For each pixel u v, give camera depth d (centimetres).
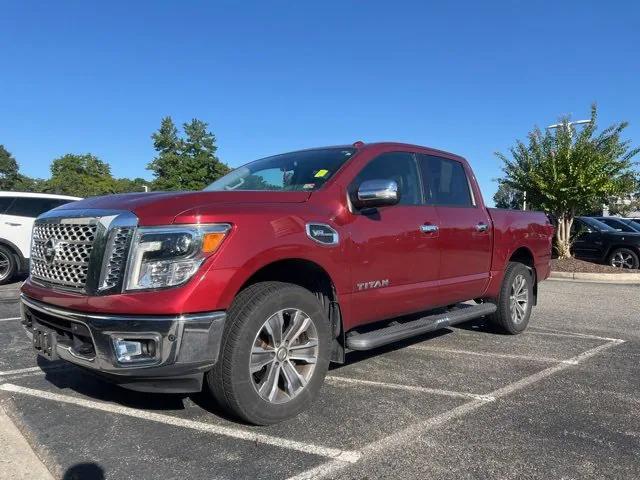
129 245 315
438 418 376
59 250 351
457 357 542
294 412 364
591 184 1364
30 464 302
